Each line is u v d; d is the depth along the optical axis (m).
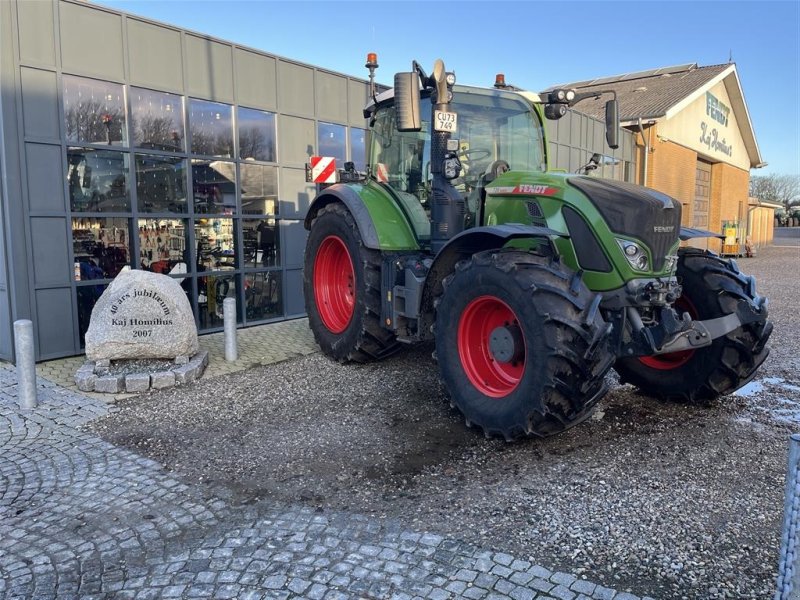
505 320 4.19
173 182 7.45
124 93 6.88
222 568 2.80
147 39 7.04
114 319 5.68
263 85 8.38
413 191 5.66
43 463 3.96
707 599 2.51
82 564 2.86
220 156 7.93
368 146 6.34
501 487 3.54
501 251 4.11
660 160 19.20
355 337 5.92
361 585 2.65
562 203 4.26
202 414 4.83
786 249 32.31
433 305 4.85
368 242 5.50
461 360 4.30
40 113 6.18
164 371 5.64
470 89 5.34
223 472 3.80
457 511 3.28
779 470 3.74
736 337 4.43
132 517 3.28
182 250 7.63
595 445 4.14
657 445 4.13
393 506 3.35
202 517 3.27
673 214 4.18
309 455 4.03
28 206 6.14
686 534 3.01
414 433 4.38
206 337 7.79
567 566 2.76
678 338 3.92
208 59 7.68
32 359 5.00
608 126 5.06
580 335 3.59
